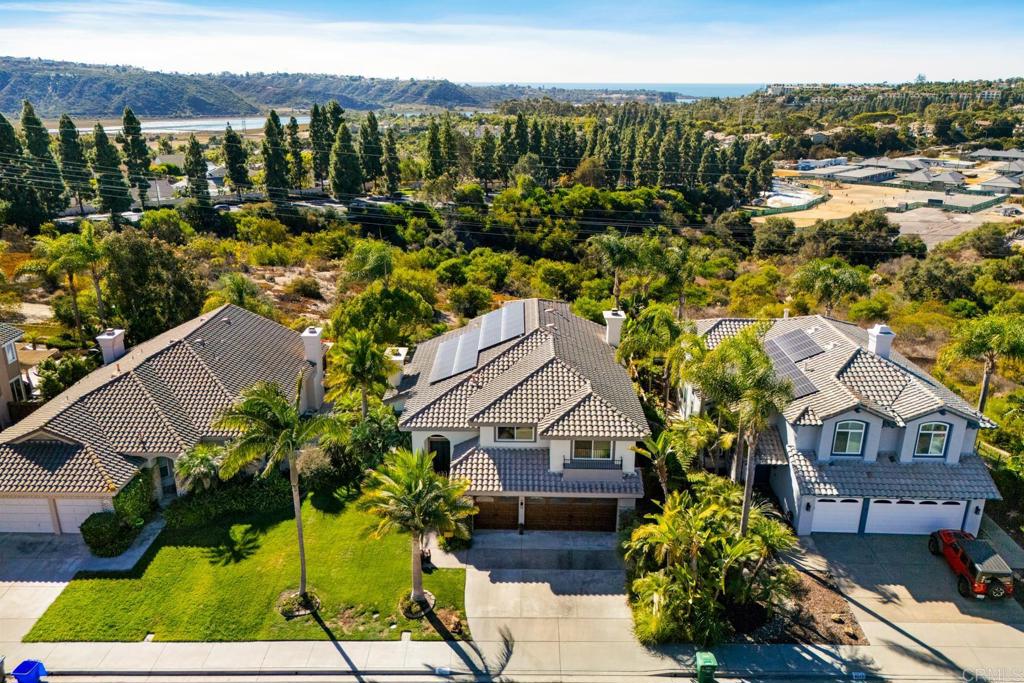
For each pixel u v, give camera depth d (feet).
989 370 116.37
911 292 231.30
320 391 128.98
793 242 332.60
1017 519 96.94
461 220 322.96
